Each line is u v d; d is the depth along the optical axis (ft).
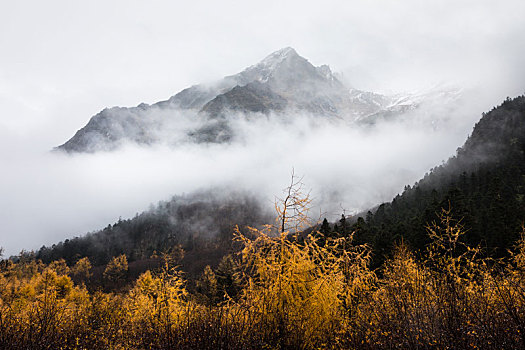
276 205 20.77
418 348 12.87
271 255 20.27
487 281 17.99
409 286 17.38
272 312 18.37
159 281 29.45
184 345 16.52
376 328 14.99
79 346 18.30
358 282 21.43
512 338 12.07
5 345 16.85
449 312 14.35
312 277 19.74
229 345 15.96
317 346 17.42
